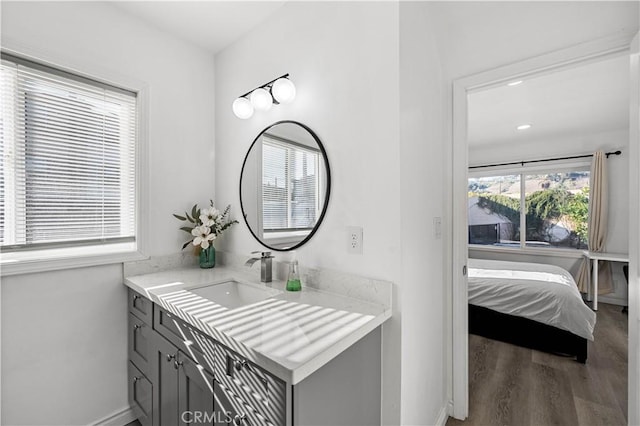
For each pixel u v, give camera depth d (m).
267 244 1.74
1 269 1.32
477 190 5.20
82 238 1.60
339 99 1.40
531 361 2.45
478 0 1.50
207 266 1.96
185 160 1.99
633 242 1.20
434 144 1.61
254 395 0.92
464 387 1.78
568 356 2.53
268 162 1.72
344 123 1.38
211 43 2.02
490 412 1.84
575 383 2.14
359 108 1.33
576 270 4.25
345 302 1.30
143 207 1.78
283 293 1.42
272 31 1.74
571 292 2.55
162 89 1.87
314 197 1.48
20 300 1.39
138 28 1.77
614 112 3.31
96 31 1.61
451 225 1.80
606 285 4.03
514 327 2.73
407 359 1.28
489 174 5.00
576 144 4.24
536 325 2.63
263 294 1.51
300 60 1.58
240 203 1.92
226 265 2.04
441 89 1.74
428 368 1.53
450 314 1.81
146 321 1.53
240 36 1.94
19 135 1.41
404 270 1.24
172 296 1.38
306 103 1.54
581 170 4.25
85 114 1.61
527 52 1.50
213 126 2.15
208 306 1.26
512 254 4.79
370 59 1.29
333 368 0.98
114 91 1.70
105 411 1.65
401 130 1.21
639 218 1.16
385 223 1.25
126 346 1.73
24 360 1.41
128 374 1.73
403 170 1.23
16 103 1.40
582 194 4.28
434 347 1.62
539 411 1.85
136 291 1.62
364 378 1.15
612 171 4.00
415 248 1.35
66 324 1.52
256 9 1.71
